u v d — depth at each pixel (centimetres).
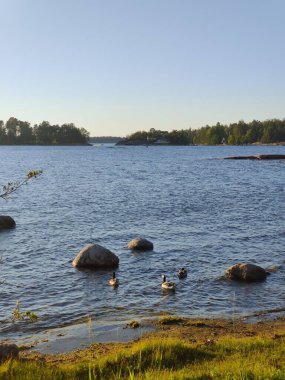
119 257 2845
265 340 1540
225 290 2288
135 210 4641
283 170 10406
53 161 14388
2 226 3659
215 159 15125
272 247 3127
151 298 2173
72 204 5066
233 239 3347
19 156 17512
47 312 1986
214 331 1766
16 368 1186
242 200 5419
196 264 2720
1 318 1909
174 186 7025
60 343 1656
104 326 1828
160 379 1101
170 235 3472
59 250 3025
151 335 1722
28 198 5534
